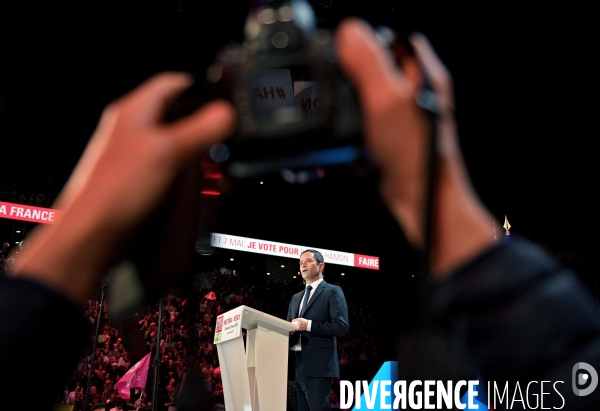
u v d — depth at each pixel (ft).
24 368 1.10
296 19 1.79
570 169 32.48
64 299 1.16
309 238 49.49
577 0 21.97
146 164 1.24
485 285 1.17
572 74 25.57
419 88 1.27
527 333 1.14
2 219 46.14
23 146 47.29
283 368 10.10
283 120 1.59
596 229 34.22
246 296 54.24
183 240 1.34
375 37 1.33
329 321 12.89
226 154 1.57
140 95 1.36
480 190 34.96
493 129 29.86
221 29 25.86
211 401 2.56
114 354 35.40
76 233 1.18
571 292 1.19
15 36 28.73
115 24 27.30
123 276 1.32
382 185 1.32
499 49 24.49
